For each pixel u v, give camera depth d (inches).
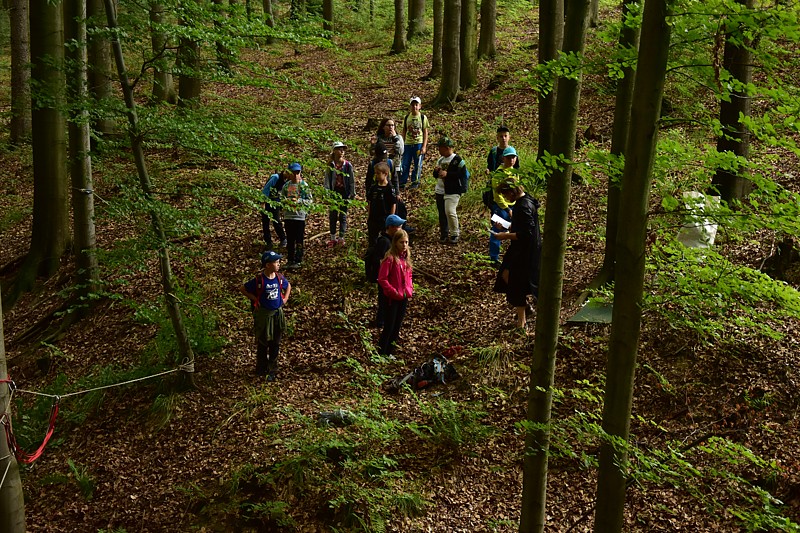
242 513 246.7
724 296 147.8
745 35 120.1
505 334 307.4
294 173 382.9
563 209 153.5
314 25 273.0
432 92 715.4
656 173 146.6
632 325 129.7
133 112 281.6
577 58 141.3
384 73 821.2
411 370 305.6
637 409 249.1
